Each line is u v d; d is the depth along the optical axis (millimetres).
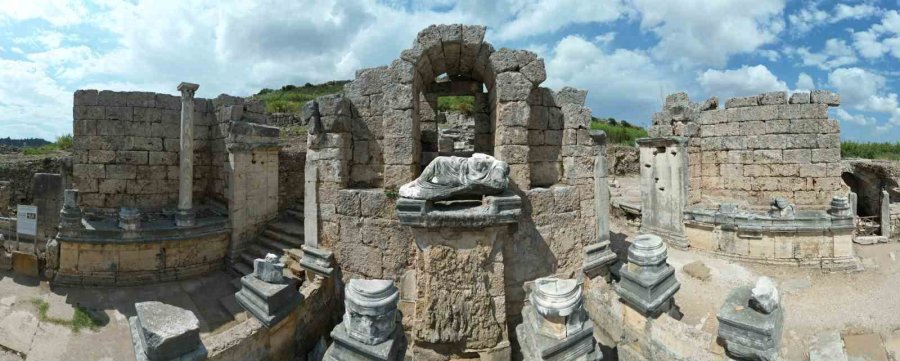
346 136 9484
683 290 11117
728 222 13273
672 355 6402
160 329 5305
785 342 8734
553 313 6207
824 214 13477
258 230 14312
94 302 10727
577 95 9734
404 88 8672
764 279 5797
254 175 14125
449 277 7816
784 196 15383
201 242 12922
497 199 7504
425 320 7883
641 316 7141
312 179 9539
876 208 17141
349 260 9188
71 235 11672
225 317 10547
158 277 12148
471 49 8844
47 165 15242
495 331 7984
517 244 8695
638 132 35062
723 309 5758
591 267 9477
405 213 7465
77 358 8656
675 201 14406
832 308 9930
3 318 9641
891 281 11391
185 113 12805
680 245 14117
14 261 11859
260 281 7867
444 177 7512
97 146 13672
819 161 14992
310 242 9664
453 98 33562
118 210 13875
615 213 18188
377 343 6129
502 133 8672
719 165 16500
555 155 9766
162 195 14547
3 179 14367
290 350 7945
